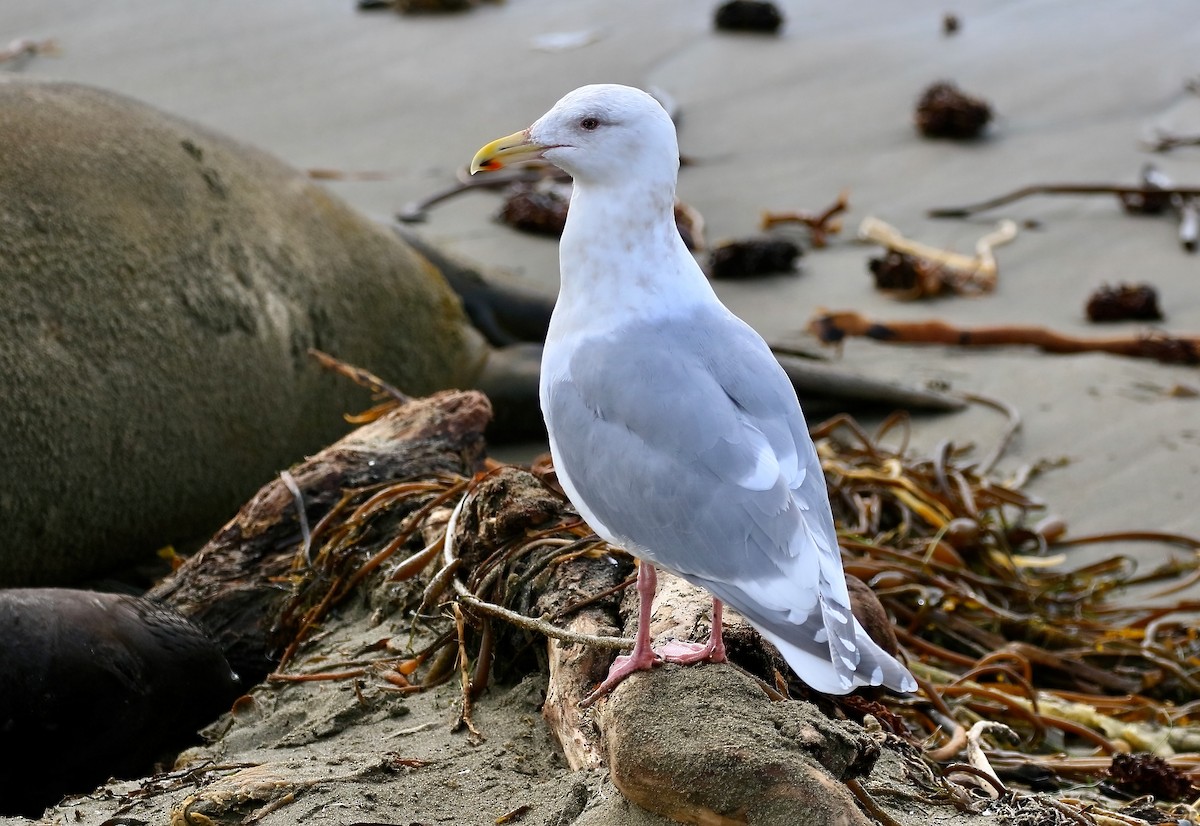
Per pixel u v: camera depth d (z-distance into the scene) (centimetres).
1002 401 862
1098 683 605
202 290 705
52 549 659
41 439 638
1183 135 1209
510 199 1105
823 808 310
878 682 325
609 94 394
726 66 1345
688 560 354
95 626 474
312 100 1292
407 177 1164
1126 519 745
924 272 997
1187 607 655
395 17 1470
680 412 361
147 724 482
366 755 420
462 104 1283
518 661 460
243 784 394
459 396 610
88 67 1335
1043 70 1327
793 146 1216
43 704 462
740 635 418
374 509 546
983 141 1216
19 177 663
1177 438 814
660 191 394
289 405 748
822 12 1462
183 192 722
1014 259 1047
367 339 791
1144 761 490
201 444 702
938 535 677
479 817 380
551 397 390
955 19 1415
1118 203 1124
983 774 412
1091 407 851
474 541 490
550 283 990
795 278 1032
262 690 489
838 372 855
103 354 662
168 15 1456
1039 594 677
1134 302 947
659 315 390
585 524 479
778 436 363
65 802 414
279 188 784
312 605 538
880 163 1185
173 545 714
